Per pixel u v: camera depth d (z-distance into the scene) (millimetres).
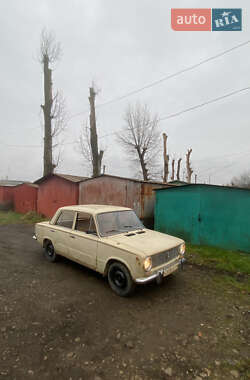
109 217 4203
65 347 2301
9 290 3658
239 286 3973
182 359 2168
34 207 14922
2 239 7754
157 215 8148
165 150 22125
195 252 6094
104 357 2172
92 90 14594
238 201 6723
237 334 2590
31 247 6672
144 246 3406
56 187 12742
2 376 1911
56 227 4914
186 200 7203
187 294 3615
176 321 2828
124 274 3406
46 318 2832
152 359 2160
